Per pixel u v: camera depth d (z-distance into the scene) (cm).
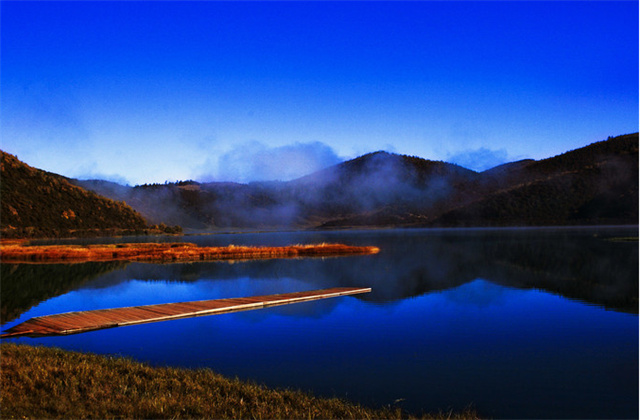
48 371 729
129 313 1419
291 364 966
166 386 722
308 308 1527
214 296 1825
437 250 3828
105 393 668
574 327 1258
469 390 823
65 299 1781
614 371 913
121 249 3691
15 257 3256
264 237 7488
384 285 2033
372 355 1018
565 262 2764
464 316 1399
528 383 856
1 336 1183
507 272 2392
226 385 759
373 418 684
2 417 552
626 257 2956
